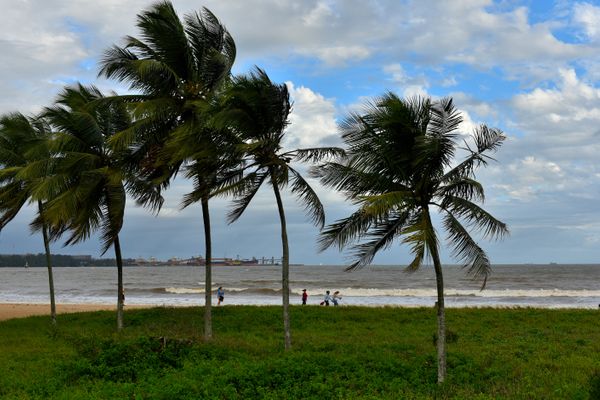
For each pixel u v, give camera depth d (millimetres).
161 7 17922
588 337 20734
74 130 20703
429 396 11523
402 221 13375
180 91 18422
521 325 24078
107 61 18156
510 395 11492
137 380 12328
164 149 17141
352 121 12844
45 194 19047
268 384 11883
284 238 17109
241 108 15812
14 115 23906
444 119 12586
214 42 18625
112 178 19109
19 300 58969
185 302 52312
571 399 10820
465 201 12828
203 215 19062
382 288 75812
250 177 16859
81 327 24531
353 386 12062
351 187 13578
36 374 13180
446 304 46812
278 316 26062
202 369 12773
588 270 164125
